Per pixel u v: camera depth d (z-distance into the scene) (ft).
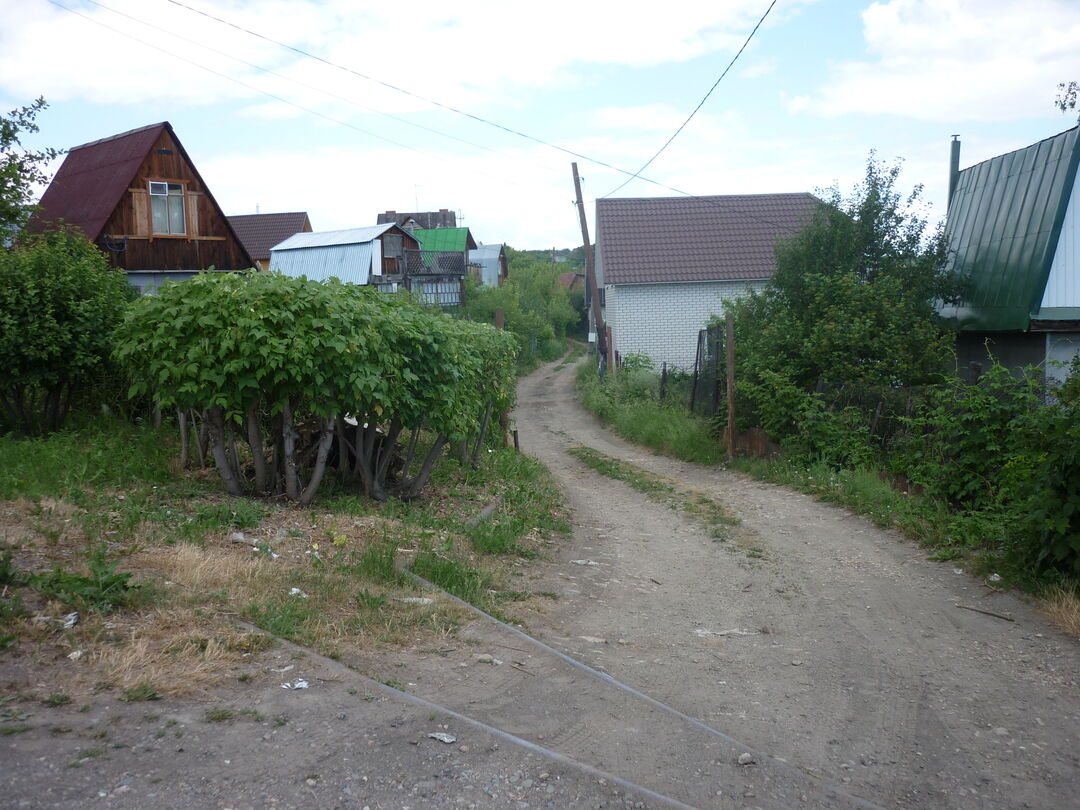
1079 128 50.57
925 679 16.76
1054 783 12.55
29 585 14.90
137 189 65.21
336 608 17.42
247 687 12.87
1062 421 21.63
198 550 19.06
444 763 11.35
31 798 9.39
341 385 23.81
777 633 19.88
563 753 12.29
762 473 45.42
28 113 47.01
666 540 30.58
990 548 26.40
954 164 70.59
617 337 96.84
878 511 32.96
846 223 59.72
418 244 125.39
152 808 9.55
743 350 57.52
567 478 48.67
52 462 25.08
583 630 19.20
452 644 16.57
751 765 12.52
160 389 23.62
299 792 10.25
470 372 31.45
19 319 31.01
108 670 12.60
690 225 100.37
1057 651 18.25
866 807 11.59
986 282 56.90
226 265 70.44
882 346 50.37
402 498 30.01
